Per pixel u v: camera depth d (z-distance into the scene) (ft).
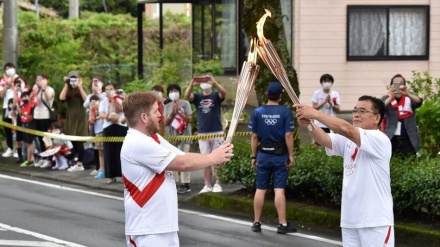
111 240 33.60
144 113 19.01
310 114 21.44
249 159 40.32
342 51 72.59
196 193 43.83
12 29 70.28
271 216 37.81
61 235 34.55
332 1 72.13
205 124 43.34
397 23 73.41
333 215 35.32
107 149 47.73
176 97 44.39
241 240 33.37
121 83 96.48
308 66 72.23
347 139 22.67
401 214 34.14
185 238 33.81
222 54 74.74
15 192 46.19
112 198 44.29
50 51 82.38
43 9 128.67
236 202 39.52
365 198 22.18
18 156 57.47
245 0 41.16
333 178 35.73
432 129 42.91
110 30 103.91
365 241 22.25
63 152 54.44
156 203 18.72
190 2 78.59
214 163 18.66
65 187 48.26
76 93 53.31
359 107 22.81
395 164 35.27
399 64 73.56
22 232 35.17
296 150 40.37
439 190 32.07
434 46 73.97
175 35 103.40
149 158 18.61
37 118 54.75
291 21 71.92
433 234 31.76
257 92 41.22
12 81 59.57
